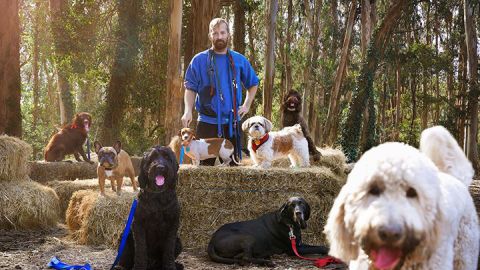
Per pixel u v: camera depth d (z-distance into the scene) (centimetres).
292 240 627
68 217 766
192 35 2208
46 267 568
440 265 264
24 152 888
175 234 542
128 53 2259
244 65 760
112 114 2342
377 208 235
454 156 340
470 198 324
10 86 1719
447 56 3944
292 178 699
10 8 1722
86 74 2316
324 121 3594
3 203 817
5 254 638
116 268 549
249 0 2534
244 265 594
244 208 696
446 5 3972
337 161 912
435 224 250
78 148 1227
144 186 527
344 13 3859
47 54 2394
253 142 739
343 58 3098
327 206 703
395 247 234
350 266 291
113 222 691
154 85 2384
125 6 2278
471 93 3189
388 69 4022
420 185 243
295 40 3859
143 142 2392
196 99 765
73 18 2180
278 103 4100
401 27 3966
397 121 4062
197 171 696
